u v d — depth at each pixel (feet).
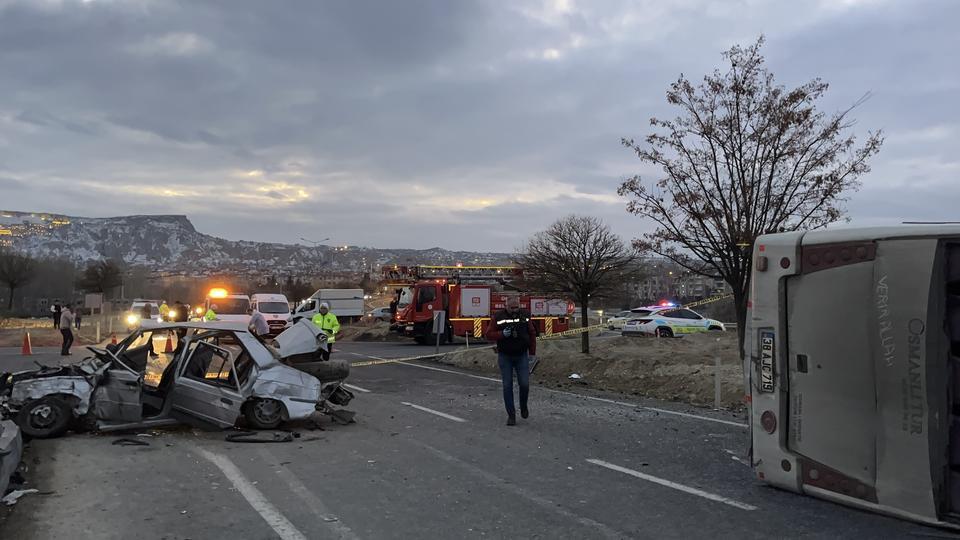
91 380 27.66
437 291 94.17
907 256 16.28
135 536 15.98
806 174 33.91
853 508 18.03
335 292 165.37
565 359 56.03
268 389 28.94
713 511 18.17
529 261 83.51
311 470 22.59
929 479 15.87
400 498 19.40
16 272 248.73
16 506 18.06
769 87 34.37
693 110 35.22
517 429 30.17
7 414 26.35
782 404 19.02
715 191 35.70
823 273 18.01
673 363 51.62
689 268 37.96
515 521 17.39
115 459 23.65
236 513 17.87
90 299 130.62
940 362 15.72
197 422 28.37
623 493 19.94
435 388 45.11
